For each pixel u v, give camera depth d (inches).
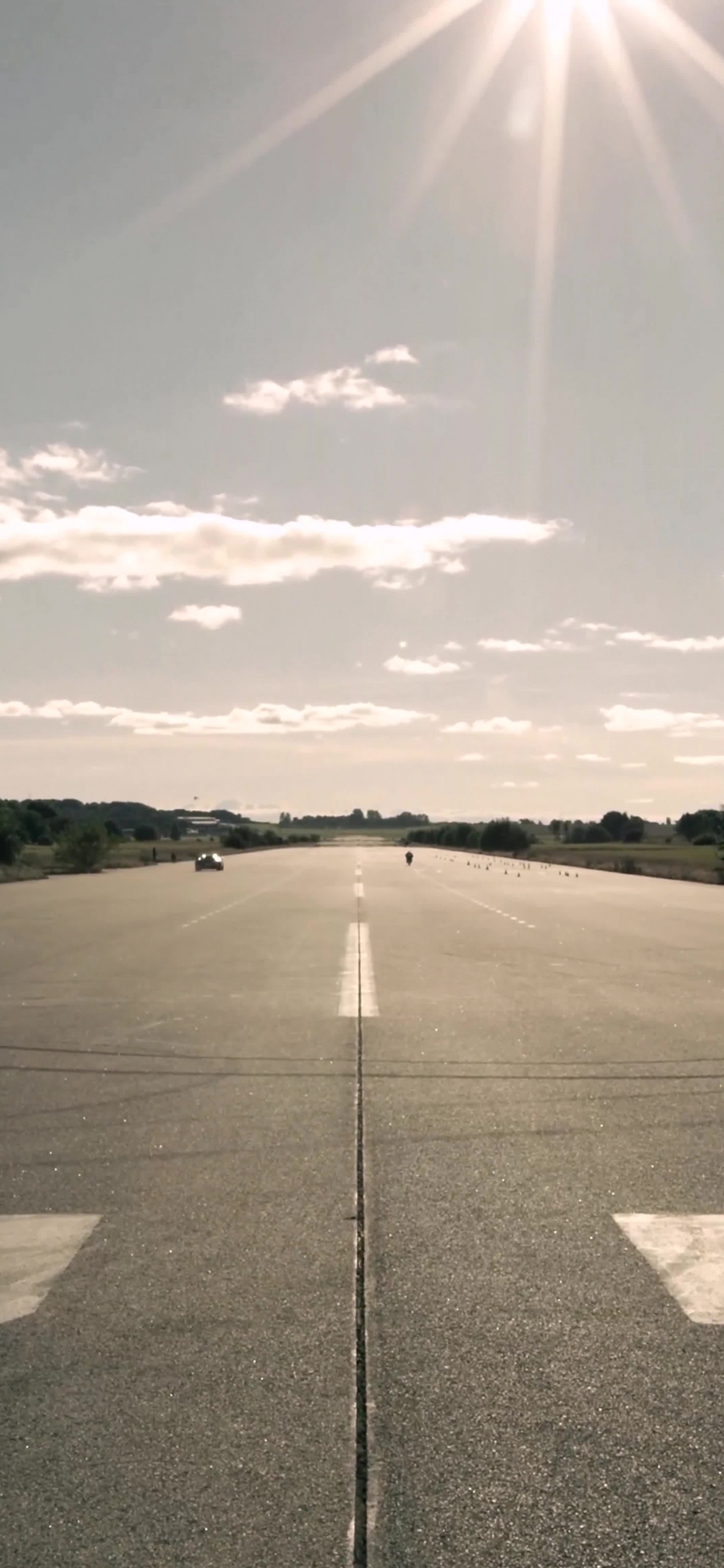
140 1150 333.7
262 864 3585.1
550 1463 157.9
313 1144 339.0
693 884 2249.0
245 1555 138.2
